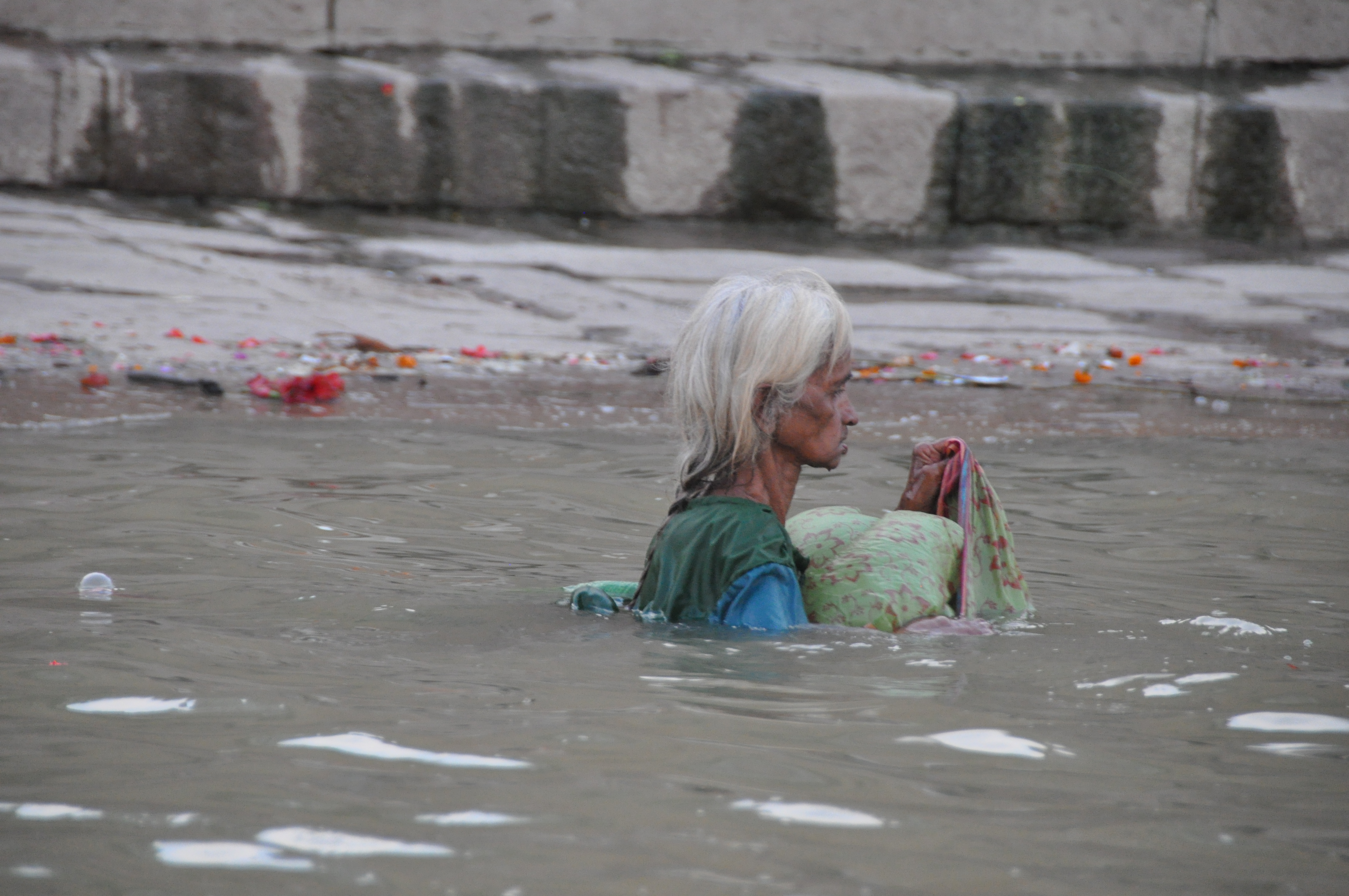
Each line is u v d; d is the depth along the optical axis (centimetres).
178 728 744
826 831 617
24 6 4859
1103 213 5416
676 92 5106
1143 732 779
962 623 1006
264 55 5056
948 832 620
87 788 650
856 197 5259
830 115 5191
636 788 664
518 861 576
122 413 2127
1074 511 1638
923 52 5647
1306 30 5838
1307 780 702
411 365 2788
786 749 728
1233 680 891
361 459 1838
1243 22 5797
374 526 1430
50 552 1230
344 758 698
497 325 3406
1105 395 2786
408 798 644
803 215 5259
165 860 570
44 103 4625
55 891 540
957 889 560
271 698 804
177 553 1249
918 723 782
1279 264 5091
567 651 933
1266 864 593
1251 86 5691
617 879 561
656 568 1047
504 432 2139
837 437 1027
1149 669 914
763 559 996
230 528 1373
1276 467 1986
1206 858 598
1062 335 3653
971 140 5275
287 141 4850
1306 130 5428
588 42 5431
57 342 2700
